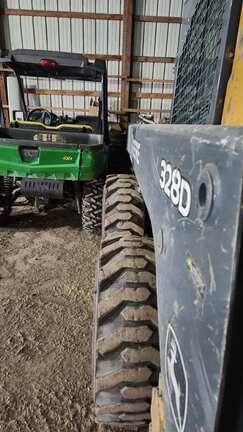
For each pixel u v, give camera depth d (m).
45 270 2.58
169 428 0.55
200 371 0.39
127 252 1.15
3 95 7.08
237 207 0.31
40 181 2.86
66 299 2.21
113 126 5.62
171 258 0.54
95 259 2.77
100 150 2.89
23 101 3.85
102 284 1.08
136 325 0.98
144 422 1.02
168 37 6.81
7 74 6.91
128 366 0.97
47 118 3.77
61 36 6.83
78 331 1.91
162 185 0.65
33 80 6.96
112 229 1.67
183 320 0.46
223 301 0.33
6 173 2.84
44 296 2.23
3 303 2.14
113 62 6.98
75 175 2.84
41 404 1.46
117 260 1.13
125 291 1.03
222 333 0.33
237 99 0.66
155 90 7.19
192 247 0.43
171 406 0.53
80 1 6.56
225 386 0.34
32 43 6.90
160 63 7.00
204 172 0.39
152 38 6.82
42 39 6.87
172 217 0.55
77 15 6.63
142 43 6.86
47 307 2.12
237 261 0.31
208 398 0.36
